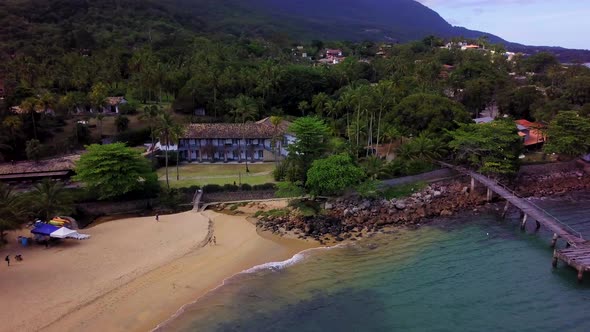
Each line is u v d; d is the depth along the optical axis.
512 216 75.50
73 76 139.50
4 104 106.12
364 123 105.12
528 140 110.94
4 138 94.12
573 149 94.31
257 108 126.31
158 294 49.75
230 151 106.62
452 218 75.00
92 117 127.56
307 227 69.06
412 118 100.81
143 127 118.56
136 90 142.88
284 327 44.75
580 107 122.06
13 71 133.50
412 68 167.00
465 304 48.81
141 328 43.78
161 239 64.12
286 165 86.69
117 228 68.50
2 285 50.00
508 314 46.97
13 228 58.91
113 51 169.75
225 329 44.16
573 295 50.41
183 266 56.38
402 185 83.75
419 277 54.66
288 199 81.38
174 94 144.75
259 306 48.25
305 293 50.94
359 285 52.81
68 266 55.06
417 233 68.69
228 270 56.03
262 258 59.66
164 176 93.75
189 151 106.94
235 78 143.25
